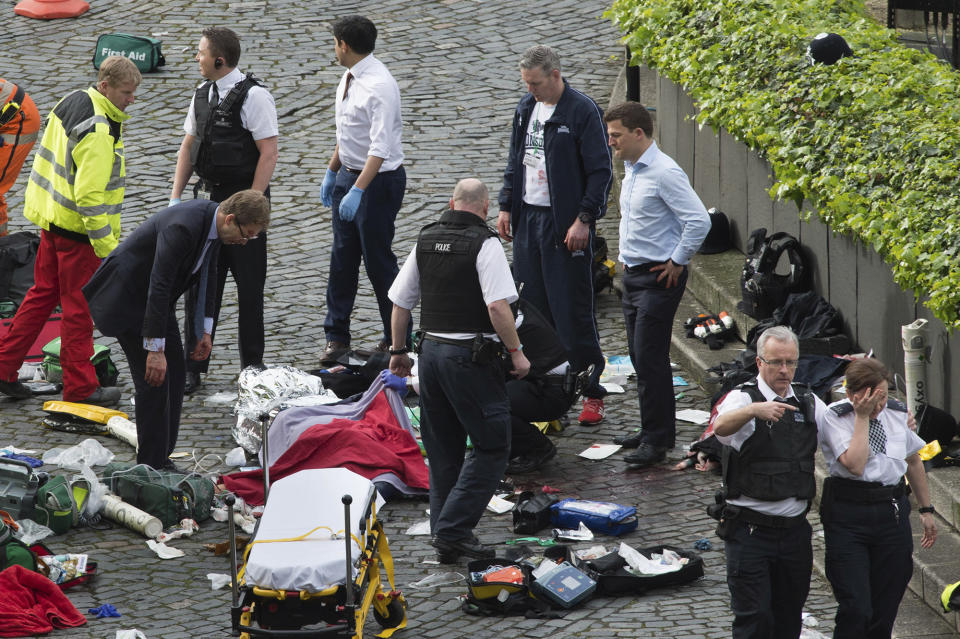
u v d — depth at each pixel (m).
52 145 32.44
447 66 59.78
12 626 22.92
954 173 28.88
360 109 35.19
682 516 28.19
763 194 38.69
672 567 25.12
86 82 57.47
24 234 39.94
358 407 31.67
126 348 28.59
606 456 31.45
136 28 64.25
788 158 33.91
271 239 45.28
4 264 38.62
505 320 25.14
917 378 27.62
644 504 28.91
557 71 31.80
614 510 27.48
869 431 20.88
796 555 20.69
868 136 32.44
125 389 35.53
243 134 33.84
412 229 45.09
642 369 30.47
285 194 48.50
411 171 49.59
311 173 50.16
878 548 21.05
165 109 55.38
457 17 65.88
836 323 34.03
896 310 30.72
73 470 30.27
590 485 29.95
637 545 26.81
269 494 22.77
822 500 21.11
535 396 30.53
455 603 24.64
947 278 26.05
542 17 65.75
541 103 32.66
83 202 31.67
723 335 36.81
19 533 26.17
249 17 65.75
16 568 23.84
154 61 58.72
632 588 24.80
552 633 23.30
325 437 29.80
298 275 42.81
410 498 29.62
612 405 34.59
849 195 30.78
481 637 23.27
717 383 34.50
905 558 21.17
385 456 29.75
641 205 29.80
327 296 36.75
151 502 27.73
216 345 38.34
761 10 41.25
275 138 34.22
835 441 20.77
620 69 58.84
